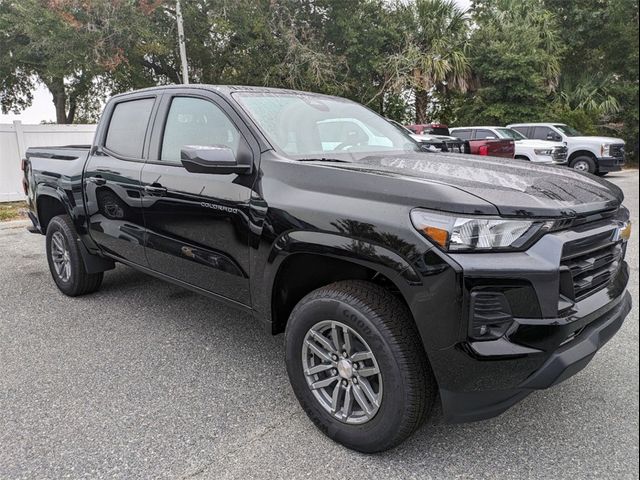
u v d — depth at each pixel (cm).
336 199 237
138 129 370
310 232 239
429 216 208
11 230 780
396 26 2052
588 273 236
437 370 211
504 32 2209
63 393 294
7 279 518
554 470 228
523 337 206
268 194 263
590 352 221
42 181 461
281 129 297
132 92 388
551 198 224
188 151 262
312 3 1948
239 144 289
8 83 2283
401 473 227
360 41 2016
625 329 383
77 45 1527
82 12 1522
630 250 636
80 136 1055
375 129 366
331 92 1889
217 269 300
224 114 306
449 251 203
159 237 339
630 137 2375
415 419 220
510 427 261
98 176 386
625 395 289
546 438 251
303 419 269
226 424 264
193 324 397
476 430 258
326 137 323
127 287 487
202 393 295
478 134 1548
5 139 962
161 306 436
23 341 365
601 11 2489
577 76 2464
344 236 227
